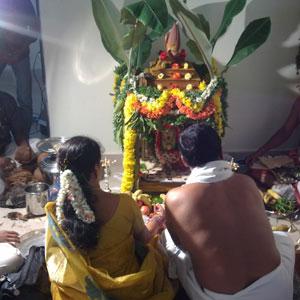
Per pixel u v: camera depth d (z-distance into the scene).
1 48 3.11
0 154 3.43
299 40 3.37
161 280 1.93
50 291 2.11
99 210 1.75
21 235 2.61
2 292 2.09
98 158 1.76
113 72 3.37
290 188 3.02
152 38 3.01
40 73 3.27
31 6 3.06
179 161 3.18
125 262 1.83
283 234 2.12
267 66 3.45
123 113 2.94
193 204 1.73
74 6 3.13
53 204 1.81
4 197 3.09
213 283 1.75
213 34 3.28
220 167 1.78
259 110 3.60
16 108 3.33
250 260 1.73
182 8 2.53
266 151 3.46
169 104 2.78
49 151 3.02
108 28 2.74
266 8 3.26
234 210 1.73
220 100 2.99
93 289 1.72
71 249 1.71
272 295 1.78
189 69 2.92
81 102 3.45
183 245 1.81
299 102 3.32
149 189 3.03
